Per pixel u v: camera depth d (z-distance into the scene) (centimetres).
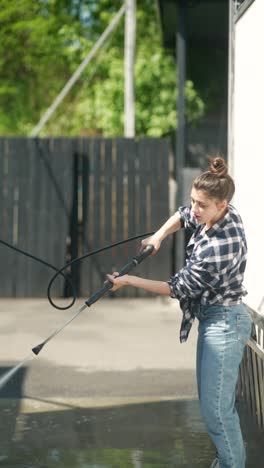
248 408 621
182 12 1213
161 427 597
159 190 1264
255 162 583
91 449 544
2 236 1264
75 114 2222
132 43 1442
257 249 571
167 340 907
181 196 1226
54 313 1103
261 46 567
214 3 1185
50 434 579
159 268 1252
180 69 1224
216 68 1258
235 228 447
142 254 483
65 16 2147
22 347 862
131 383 717
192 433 582
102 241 1266
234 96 662
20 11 2142
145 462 516
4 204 1266
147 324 1019
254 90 589
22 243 1264
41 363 786
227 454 453
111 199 1265
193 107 1254
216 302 451
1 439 566
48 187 1267
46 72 2305
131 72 1445
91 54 1395
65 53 2138
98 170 1266
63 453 535
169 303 1205
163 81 1819
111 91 1980
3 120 2367
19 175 1264
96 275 1261
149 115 1812
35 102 2341
